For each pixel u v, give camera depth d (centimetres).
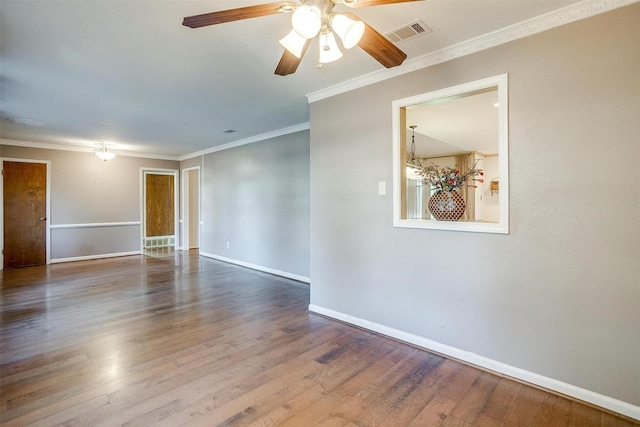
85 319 325
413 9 193
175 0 180
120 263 620
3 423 172
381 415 182
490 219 736
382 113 283
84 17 195
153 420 176
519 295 216
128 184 706
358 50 240
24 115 410
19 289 436
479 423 176
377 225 289
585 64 191
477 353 234
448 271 247
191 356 249
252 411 184
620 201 182
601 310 189
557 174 201
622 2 180
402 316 275
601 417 182
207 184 696
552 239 203
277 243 527
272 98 350
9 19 196
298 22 141
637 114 177
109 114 408
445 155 732
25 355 249
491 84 223
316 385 211
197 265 607
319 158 336
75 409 184
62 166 622
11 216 572
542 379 208
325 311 335
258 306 369
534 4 190
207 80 298
